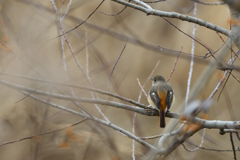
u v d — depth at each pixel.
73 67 16.28
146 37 20.22
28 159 12.61
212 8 18.56
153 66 20.17
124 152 11.19
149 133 17.33
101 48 20.03
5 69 11.15
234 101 17.97
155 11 7.76
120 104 8.19
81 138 11.00
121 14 18.81
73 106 12.27
